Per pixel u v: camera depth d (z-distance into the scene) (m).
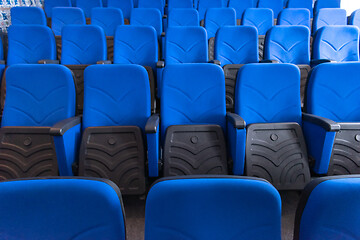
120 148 1.05
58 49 2.15
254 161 1.05
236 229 0.43
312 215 0.43
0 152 1.02
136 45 1.83
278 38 1.80
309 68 1.66
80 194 0.41
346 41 1.81
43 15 2.46
